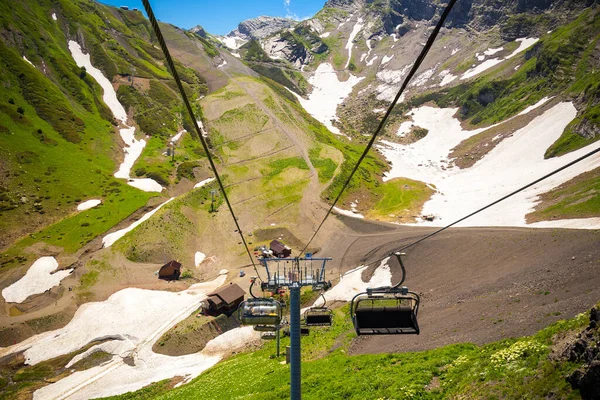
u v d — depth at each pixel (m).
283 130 190.50
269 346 67.56
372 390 33.69
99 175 145.38
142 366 73.81
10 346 80.25
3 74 163.12
